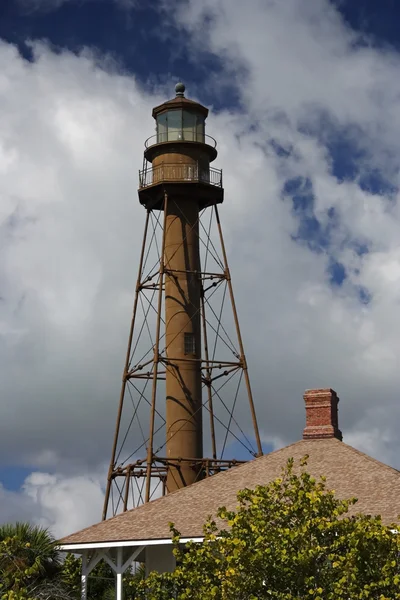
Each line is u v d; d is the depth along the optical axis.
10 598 24.67
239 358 46.50
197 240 47.88
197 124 49.25
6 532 29.12
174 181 47.41
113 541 31.31
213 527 24.47
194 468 45.38
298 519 23.52
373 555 22.47
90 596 38.31
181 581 25.00
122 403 45.41
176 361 46.22
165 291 47.34
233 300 47.03
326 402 36.34
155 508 33.19
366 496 31.36
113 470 44.84
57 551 30.31
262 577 22.62
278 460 35.03
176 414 45.81
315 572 22.64
